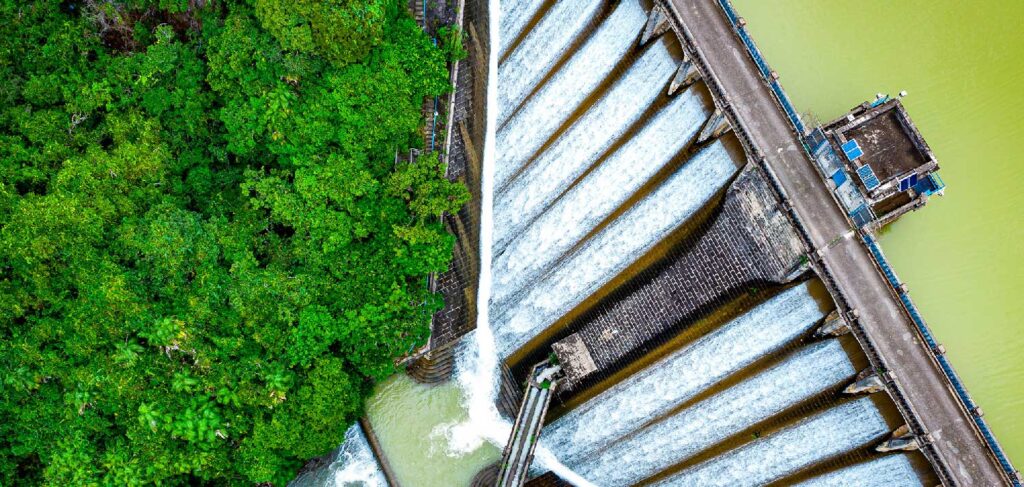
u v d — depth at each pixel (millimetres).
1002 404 62344
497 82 80188
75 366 63812
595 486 75562
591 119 76125
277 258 68625
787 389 66875
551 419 76750
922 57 67562
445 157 76125
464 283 77625
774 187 63938
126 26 70812
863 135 60312
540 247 77562
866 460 63938
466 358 78000
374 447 76188
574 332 75250
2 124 67812
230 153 72875
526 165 79625
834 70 68688
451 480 75875
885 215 61750
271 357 65500
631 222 73375
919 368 61094
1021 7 66438
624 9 73375
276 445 64188
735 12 66562
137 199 67500
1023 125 65000
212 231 67125
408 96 68562
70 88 68000
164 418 62812
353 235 68812
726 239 68562
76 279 63969
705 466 70250
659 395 71812
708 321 69875
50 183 66375
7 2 67750
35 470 65938
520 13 79750
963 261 64500
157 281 65188
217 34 68688
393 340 68375
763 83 65875
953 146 65875
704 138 69312
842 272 62438
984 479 59406
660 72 71688
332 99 66812
